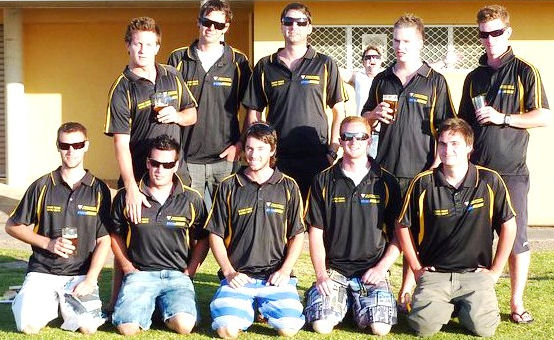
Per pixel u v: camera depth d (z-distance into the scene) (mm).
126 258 5828
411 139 5926
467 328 5652
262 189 5777
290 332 5504
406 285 6223
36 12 13000
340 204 5805
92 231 5793
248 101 6281
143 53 5734
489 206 5656
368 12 10867
